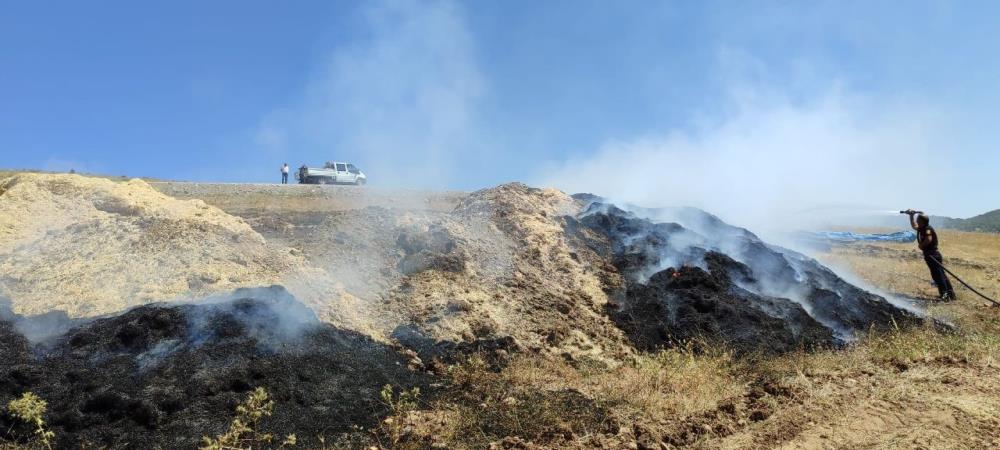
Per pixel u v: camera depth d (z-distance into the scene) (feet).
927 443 16.38
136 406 15.90
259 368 18.01
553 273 29.12
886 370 22.47
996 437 16.71
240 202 53.52
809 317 28.73
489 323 23.77
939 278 38.65
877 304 32.63
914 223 40.04
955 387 20.53
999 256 59.21
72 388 16.63
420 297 24.88
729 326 26.22
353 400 17.83
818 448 16.25
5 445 14.70
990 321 32.99
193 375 17.33
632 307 27.58
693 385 20.07
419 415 17.35
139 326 18.57
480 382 19.77
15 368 16.70
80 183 27.35
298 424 16.40
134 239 24.21
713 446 16.34
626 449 15.81
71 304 20.36
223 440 14.48
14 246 23.04
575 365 22.53
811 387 20.51
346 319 22.50
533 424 16.89
